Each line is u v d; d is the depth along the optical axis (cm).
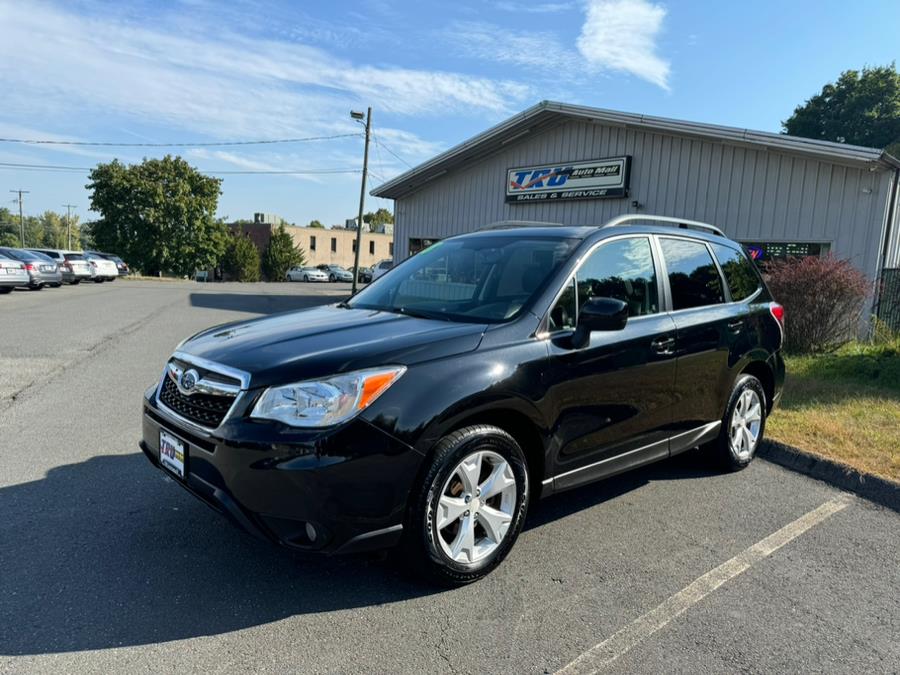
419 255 459
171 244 5747
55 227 14350
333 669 241
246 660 245
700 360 417
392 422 267
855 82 5103
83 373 787
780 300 959
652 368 379
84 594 286
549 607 289
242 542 339
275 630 264
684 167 1345
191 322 1409
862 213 1088
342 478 259
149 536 344
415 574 303
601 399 349
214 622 269
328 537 262
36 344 1016
